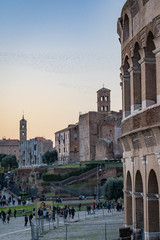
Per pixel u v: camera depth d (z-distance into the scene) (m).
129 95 34.72
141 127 28.28
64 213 64.50
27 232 53.31
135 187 30.67
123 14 33.38
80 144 177.25
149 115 26.69
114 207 83.31
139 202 30.53
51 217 56.72
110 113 164.50
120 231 30.48
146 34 27.62
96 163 125.69
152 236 26.97
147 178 27.44
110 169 118.19
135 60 31.36
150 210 27.16
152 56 28.05
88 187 115.25
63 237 38.06
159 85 25.20
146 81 27.97
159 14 24.98
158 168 25.36
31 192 120.62
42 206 57.00
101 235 35.66
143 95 28.27
